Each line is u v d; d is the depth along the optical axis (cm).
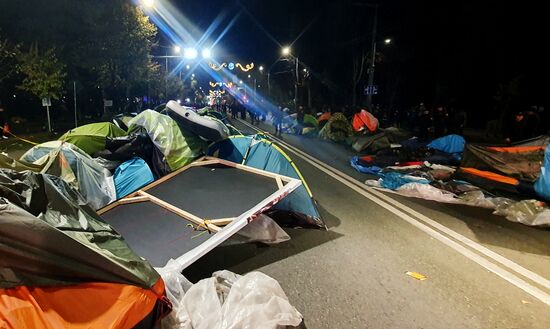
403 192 802
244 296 307
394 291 399
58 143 671
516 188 764
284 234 531
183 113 669
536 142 894
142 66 2858
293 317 299
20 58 1650
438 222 621
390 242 531
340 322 343
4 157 507
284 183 539
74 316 223
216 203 485
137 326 244
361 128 1564
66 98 2517
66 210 285
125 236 418
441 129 1788
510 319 353
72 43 2009
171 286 326
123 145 677
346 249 505
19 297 214
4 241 216
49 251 229
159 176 659
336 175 993
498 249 513
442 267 456
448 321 348
